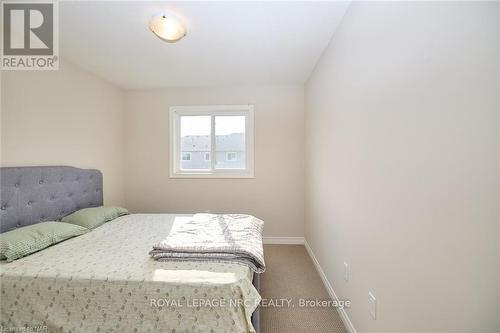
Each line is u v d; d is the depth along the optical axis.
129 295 1.10
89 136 2.47
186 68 2.43
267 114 3.00
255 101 3.00
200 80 2.80
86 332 1.09
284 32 1.74
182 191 3.10
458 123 0.67
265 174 3.03
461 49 0.66
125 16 1.54
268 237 3.04
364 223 1.24
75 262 1.31
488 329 0.60
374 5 1.12
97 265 1.27
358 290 1.32
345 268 1.51
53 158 2.03
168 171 3.10
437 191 0.74
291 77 2.72
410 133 0.86
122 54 2.09
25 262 1.30
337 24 1.63
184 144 3.18
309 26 1.66
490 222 0.58
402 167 0.91
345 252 1.52
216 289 1.09
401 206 0.92
